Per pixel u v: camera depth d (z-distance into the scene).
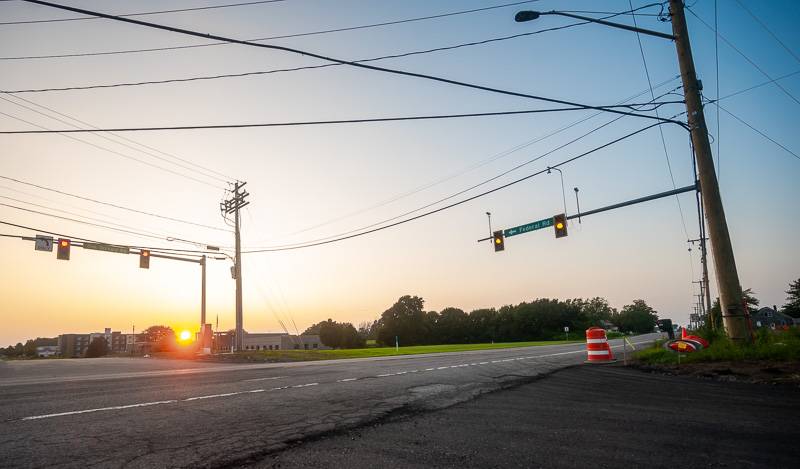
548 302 124.50
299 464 4.04
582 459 4.04
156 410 6.55
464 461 4.05
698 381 9.05
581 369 12.41
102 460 4.15
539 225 22.59
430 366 14.54
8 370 19.50
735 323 12.99
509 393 8.01
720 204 13.77
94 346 105.88
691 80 14.44
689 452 4.20
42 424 5.62
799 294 85.69
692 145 15.04
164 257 30.80
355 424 5.61
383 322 112.62
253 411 6.47
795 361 10.57
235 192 33.72
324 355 27.45
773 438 4.64
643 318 168.00
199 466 4.00
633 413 5.98
